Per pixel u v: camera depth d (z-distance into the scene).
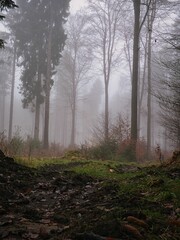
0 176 6.35
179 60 9.65
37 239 3.39
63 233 3.52
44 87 27.98
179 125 11.65
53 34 27.42
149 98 25.42
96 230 3.35
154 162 12.43
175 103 9.94
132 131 15.48
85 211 4.48
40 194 5.88
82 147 15.07
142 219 3.72
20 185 6.31
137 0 16.59
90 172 8.49
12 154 10.76
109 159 13.83
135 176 6.86
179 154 7.76
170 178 5.97
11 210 4.61
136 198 4.61
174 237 3.21
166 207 4.23
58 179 6.96
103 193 5.61
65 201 5.36
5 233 3.45
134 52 16.42
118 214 3.86
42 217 4.35
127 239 3.18
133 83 16.12
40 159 11.62
